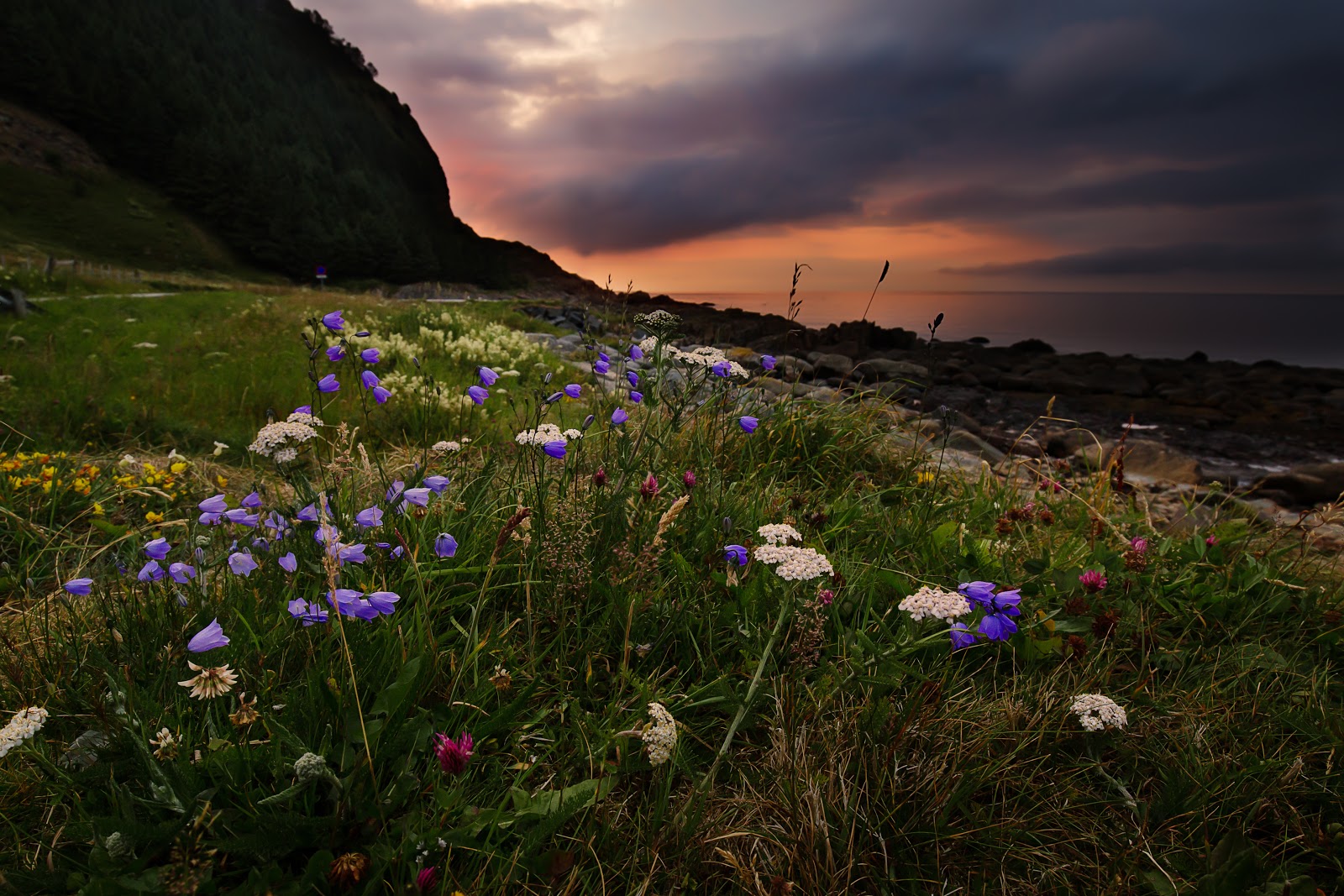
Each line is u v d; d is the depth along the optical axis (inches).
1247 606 106.3
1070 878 66.6
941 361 1055.6
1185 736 80.3
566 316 916.0
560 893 59.1
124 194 3860.7
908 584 97.6
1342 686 91.7
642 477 114.5
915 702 74.9
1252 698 87.6
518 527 84.0
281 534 85.4
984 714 80.4
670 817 67.3
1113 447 409.1
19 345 332.2
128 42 4512.8
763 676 82.0
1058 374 1014.4
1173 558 120.6
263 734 66.6
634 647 83.3
